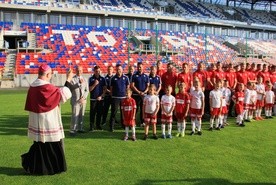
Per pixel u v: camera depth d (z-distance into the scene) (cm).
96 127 923
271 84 1184
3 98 1669
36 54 2750
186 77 963
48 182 493
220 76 1071
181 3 4909
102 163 588
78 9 3459
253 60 3928
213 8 5134
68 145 723
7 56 2695
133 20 3856
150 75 953
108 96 958
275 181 504
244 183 494
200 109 857
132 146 719
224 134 860
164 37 3766
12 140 762
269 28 4941
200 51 3703
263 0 5541
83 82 845
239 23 4641
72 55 2877
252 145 731
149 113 795
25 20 3312
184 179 507
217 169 557
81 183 489
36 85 518
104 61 2903
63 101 533
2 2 3133
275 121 1089
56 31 3209
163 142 762
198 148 702
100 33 3400
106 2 4056
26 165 531
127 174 529
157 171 545
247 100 1060
